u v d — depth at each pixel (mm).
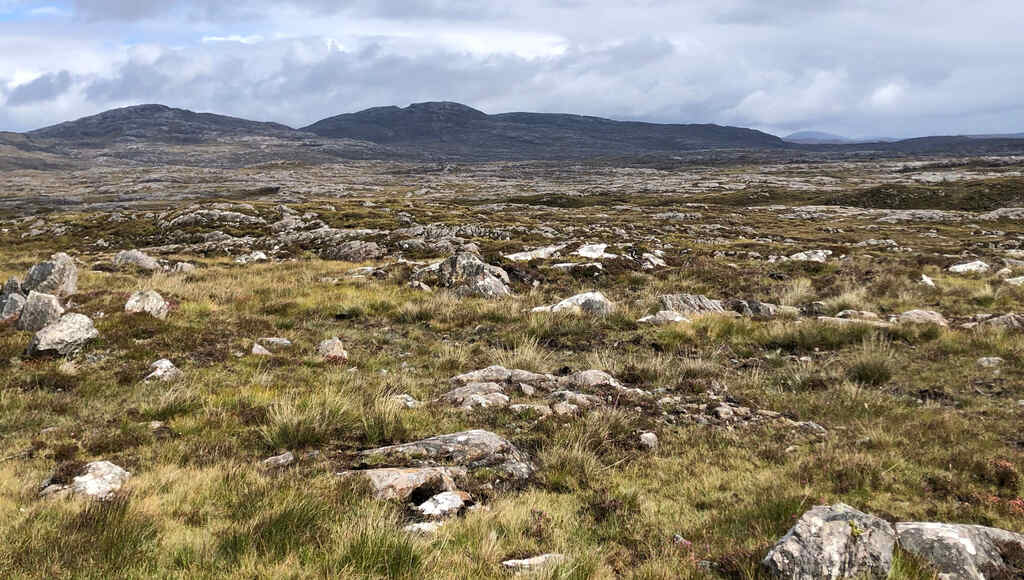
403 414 9828
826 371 12734
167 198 161375
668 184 176125
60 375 12156
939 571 4793
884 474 7297
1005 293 19875
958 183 126500
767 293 23484
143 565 5004
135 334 15531
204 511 6348
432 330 18250
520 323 18250
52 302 15867
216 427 9547
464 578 4945
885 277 24000
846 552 4832
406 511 6578
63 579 4711
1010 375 11500
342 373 12961
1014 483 7066
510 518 6332
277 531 5613
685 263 32094
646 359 14375
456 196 148125
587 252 35531
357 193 162125
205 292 22391
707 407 10789
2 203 158125
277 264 35438
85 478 7055
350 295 22609
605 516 6742
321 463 7891
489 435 8664
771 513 6328
